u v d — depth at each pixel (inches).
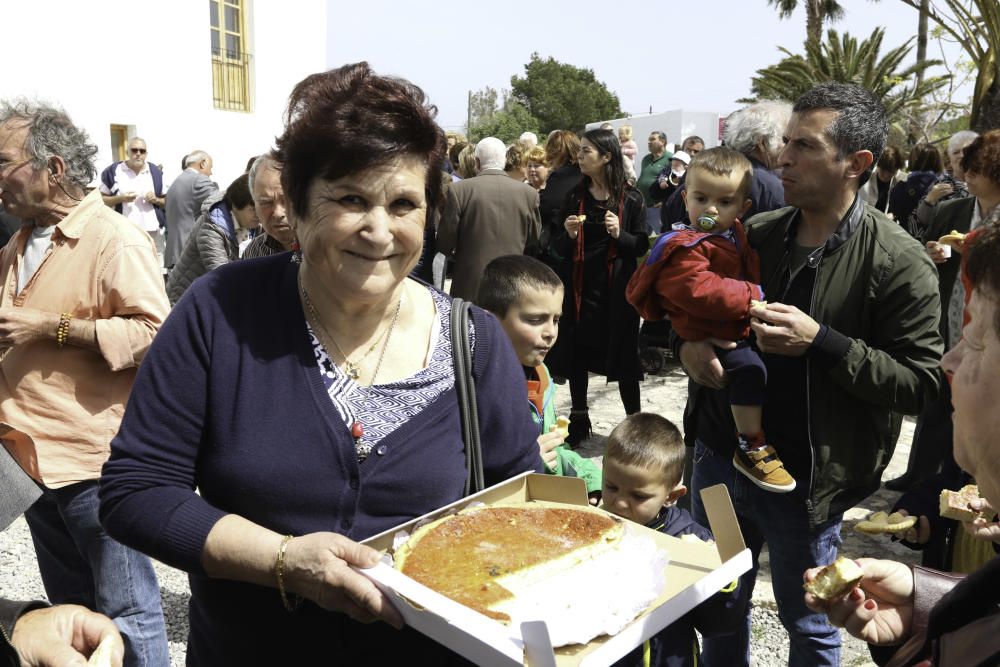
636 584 50.3
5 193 102.7
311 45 654.5
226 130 561.3
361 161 53.0
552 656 41.7
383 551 55.2
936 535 84.0
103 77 448.8
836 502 94.9
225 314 58.3
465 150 327.0
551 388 111.3
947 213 163.3
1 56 384.5
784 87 1503.4
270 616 57.6
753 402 96.7
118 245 103.3
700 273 102.4
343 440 56.7
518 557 52.8
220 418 56.9
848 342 88.4
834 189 91.9
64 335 99.2
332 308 59.4
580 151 199.8
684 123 881.5
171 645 127.6
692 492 113.3
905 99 1328.7
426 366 61.6
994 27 813.9
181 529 53.0
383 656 58.3
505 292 103.8
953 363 46.7
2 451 78.3
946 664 41.9
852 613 54.5
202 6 528.4
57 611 53.8
